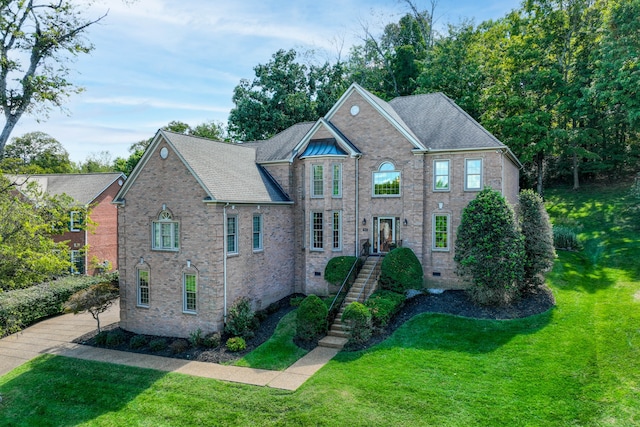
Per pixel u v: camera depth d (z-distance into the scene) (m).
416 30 51.91
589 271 24.38
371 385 14.61
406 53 47.62
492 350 16.31
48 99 19.05
